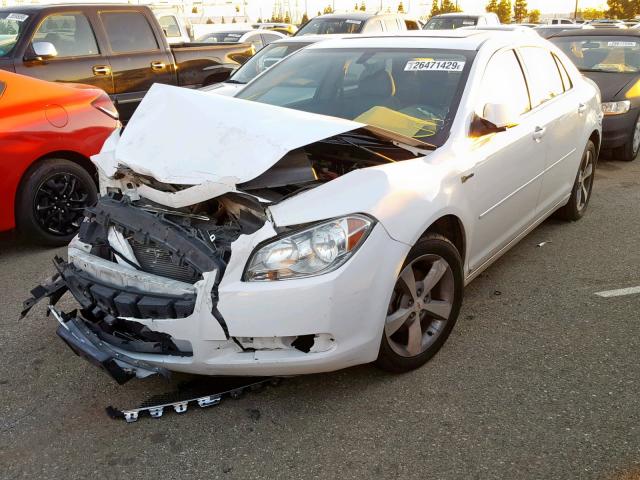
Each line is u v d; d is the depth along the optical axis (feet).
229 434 9.37
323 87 14.16
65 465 8.82
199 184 9.25
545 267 15.51
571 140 16.48
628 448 8.90
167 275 9.54
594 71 28.78
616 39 30.50
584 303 13.51
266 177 9.52
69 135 17.39
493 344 11.82
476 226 11.98
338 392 10.32
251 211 9.48
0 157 16.01
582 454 8.80
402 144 11.20
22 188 16.67
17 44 24.34
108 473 8.64
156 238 9.30
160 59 29.01
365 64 14.03
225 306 8.76
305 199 9.25
